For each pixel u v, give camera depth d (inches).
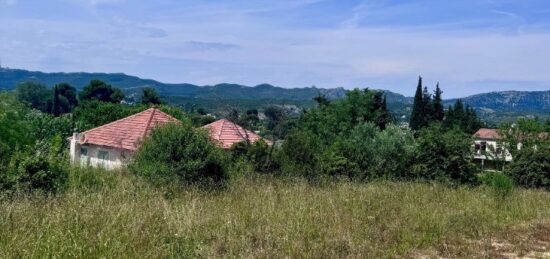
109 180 517.3
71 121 1724.9
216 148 588.4
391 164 831.7
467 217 463.2
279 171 690.2
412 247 349.1
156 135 577.3
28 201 364.2
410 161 842.8
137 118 1083.9
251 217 371.2
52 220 290.7
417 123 2711.6
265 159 694.5
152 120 1065.5
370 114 1750.7
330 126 1675.7
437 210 470.0
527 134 1895.9
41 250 237.1
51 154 522.9
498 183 686.5
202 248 286.5
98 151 1029.2
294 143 739.4
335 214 400.8
